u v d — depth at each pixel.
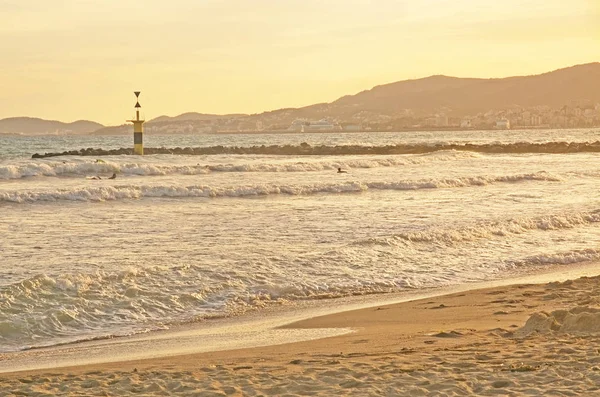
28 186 41.66
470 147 96.44
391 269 18.77
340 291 16.58
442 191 40.91
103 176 49.75
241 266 17.91
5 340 12.52
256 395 8.63
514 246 22.56
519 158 77.75
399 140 187.75
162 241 22.02
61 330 13.16
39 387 9.28
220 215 29.12
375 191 40.91
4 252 19.77
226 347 11.99
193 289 15.81
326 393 8.59
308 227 25.38
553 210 30.50
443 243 22.23
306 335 12.80
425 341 11.85
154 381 9.49
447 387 8.59
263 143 162.75
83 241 21.94
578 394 8.12
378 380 9.08
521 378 8.87
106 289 15.26
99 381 9.54
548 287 16.67
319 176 51.19
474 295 16.02
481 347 11.01
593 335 11.36
